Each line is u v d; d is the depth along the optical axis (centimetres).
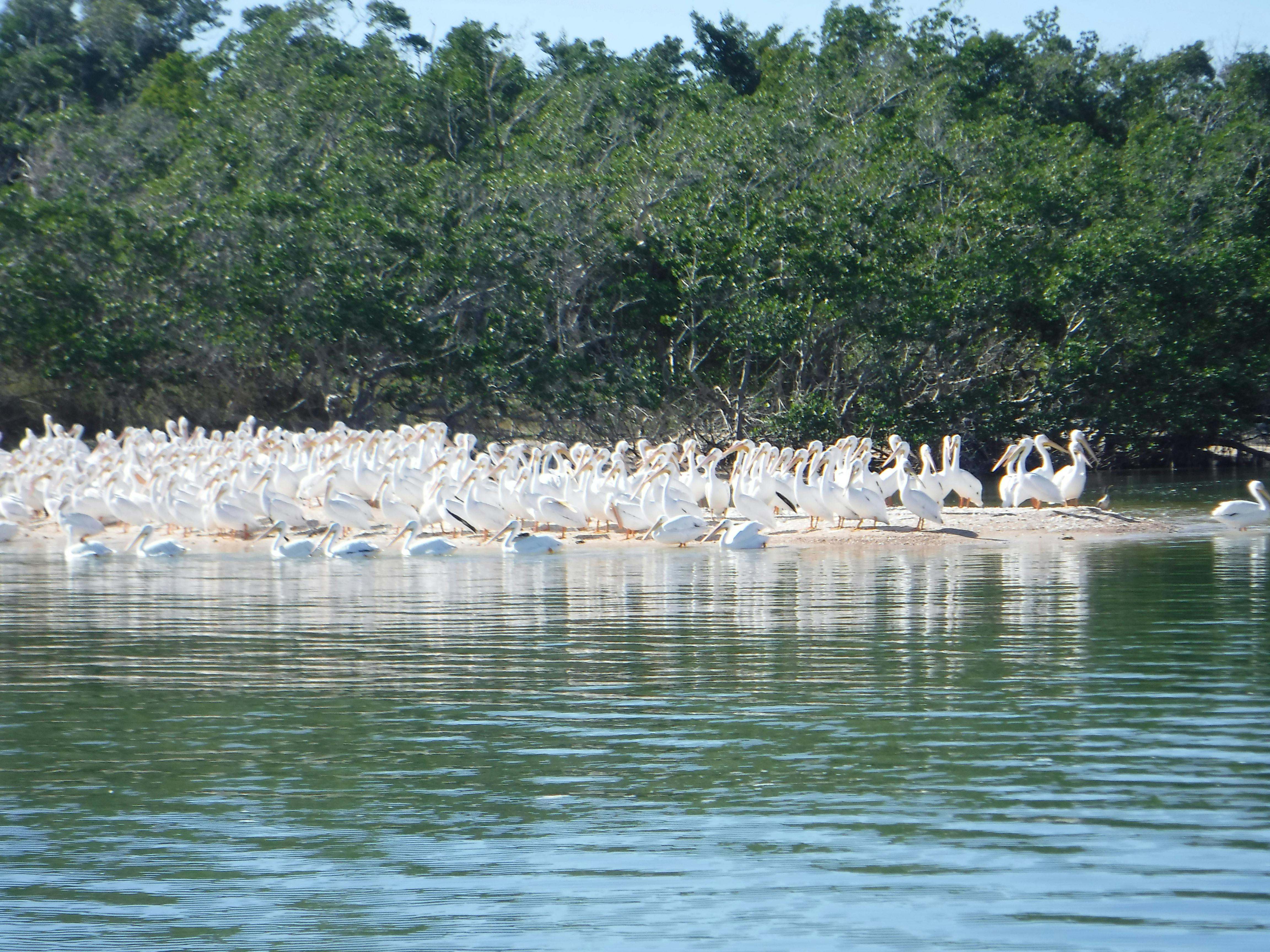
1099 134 6981
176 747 1141
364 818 962
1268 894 798
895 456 2947
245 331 4666
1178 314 4675
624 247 4925
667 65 7488
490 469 3097
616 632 1622
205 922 797
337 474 2953
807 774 1038
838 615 1720
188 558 2480
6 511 2942
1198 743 1099
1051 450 4931
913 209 4844
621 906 805
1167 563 2231
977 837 895
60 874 871
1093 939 746
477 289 4709
